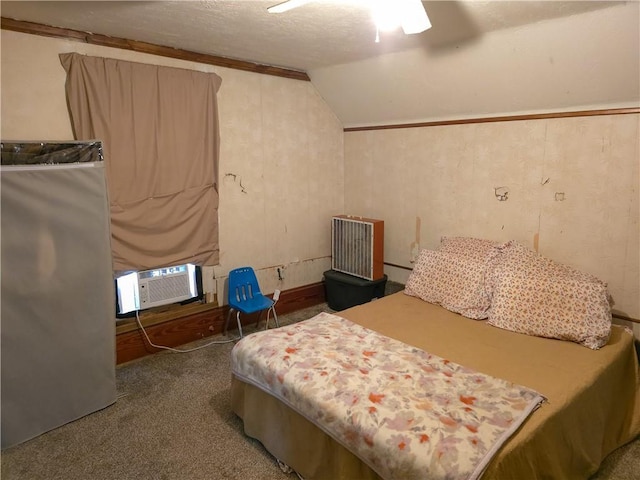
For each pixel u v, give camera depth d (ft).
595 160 8.32
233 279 10.77
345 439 5.31
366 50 9.43
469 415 5.22
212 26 7.91
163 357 9.80
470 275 9.14
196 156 10.01
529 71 8.25
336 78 11.56
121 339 9.39
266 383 6.51
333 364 6.42
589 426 6.06
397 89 10.68
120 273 9.22
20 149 6.71
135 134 9.00
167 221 9.68
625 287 8.23
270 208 11.88
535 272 8.44
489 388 5.83
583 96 8.16
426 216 11.46
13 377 6.73
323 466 5.75
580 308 7.57
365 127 12.70
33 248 6.73
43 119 8.09
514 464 4.73
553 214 9.04
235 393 7.39
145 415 7.66
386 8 6.12
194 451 6.77
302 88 12.13
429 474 4.49
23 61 7.75
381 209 12.62
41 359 6.99
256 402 6.84
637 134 7.75
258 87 11.11
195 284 10.46
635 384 7.38
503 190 9.77
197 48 9.49
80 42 8.32
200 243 10.37
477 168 10.19
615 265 8.31
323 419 5.56
